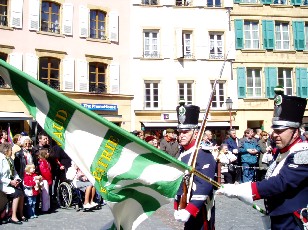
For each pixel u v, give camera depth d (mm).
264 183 3135
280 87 3344
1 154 8453
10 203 9000
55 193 11133
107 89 24609
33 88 3568
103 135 3678
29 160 9500
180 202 3988
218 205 10719
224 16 26438
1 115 20203
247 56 26531
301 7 27578
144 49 25672
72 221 8781
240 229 7824
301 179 3021
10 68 3455
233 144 13477
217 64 26109
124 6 25453
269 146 12562
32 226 8266
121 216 3811
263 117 26344
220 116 25812
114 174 3678
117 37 25031
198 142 3963
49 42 22734
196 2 26172
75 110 3611
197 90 25734
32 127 21453
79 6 23859
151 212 3793
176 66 25672
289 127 3266
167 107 25344
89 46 24062
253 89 26719
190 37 26172
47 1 22922
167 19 25781
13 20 21641
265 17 27000
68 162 10977
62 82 23000
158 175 3715
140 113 24984
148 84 25531
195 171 3691
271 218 3301
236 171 12844
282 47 27453
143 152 3727
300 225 3068
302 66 27359
